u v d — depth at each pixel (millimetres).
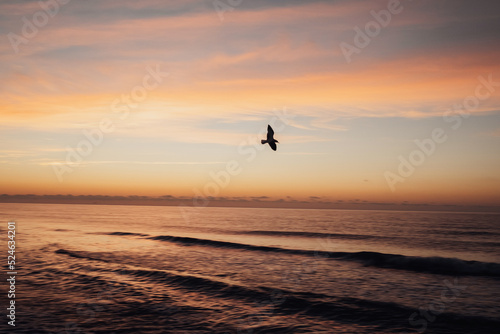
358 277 21969
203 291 18031
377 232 57938
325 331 12625
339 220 103438
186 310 14906
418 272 23828
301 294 17375
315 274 22812
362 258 29375
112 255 31188
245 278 21297
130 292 17797
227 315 14289
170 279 20609
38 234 51938
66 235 50750
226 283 19625
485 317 14031
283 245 40000
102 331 12328
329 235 52156
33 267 24516
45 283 19641
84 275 21812
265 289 18375
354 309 15055
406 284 20047
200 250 35062
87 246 37625
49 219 101000
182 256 30953
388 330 12797
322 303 15859
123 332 12281
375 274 23000
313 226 74188
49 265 25391
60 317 13797
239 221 96938
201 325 13102
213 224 82312
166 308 15195
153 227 71062
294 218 117000
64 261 27312
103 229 64625
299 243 42188
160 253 32781
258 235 52625
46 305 15422
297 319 13898
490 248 37594
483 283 20500
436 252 34594
